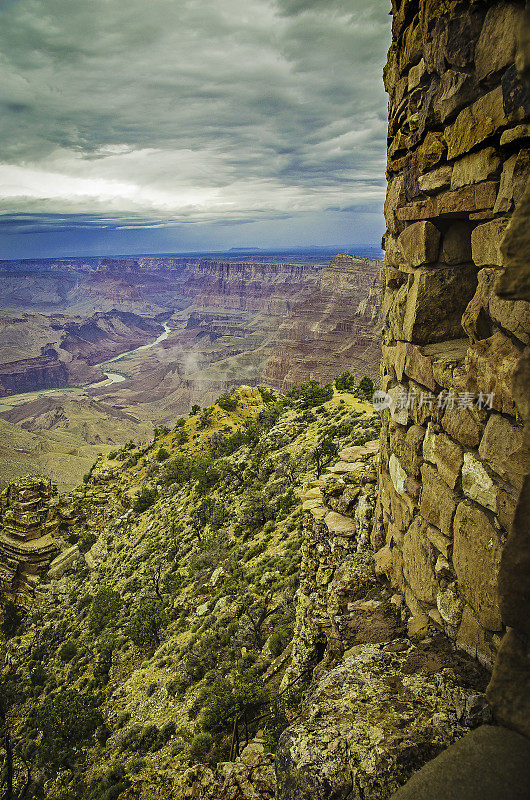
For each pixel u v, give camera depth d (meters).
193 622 35.03
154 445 108.25
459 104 5.10
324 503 13.86
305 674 13.98
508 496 4.51
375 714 4.89
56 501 93.62
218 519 51.31
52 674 44.16
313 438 60.81
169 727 23.64
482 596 5.13
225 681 21.97
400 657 5.96
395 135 7.64
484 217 4.96
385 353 8.96
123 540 73.88
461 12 4.87
